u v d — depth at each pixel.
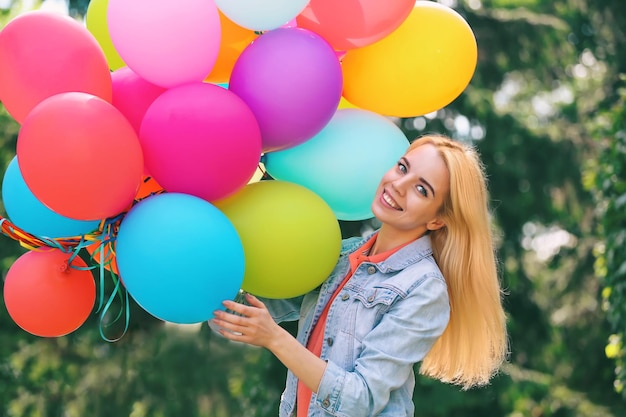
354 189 2.93
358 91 3.00
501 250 10.40
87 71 2.62
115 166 2.48
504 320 2.98
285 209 2.76
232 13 2.69
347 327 2.82
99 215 2.55
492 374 3.14
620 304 5.05
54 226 2.75
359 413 2.68
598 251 5.41
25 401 8.87
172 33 2.61
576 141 10.48
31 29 2.61
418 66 2.94
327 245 2.80
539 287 10.70
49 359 8.98
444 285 2.84
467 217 2.87
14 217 2.81
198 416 8.91
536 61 10.40
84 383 8.97
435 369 3.07
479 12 10.26
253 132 2.63
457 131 9.91
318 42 2.75
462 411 9.05
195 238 2.50
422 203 2.83
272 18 2.70
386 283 2.83
